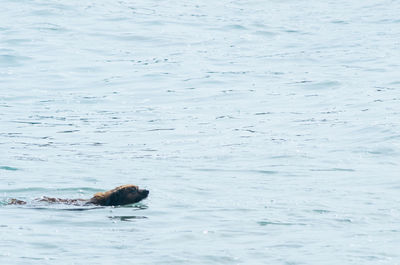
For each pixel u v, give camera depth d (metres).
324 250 38.78
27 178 53.03
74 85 86.19
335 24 118.44
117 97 81.62
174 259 37.41
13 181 52.22
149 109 76.88
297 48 103.88
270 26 116.38
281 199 47.91
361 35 110.81
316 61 96.75
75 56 97.69
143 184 51.81
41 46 100.94
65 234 40.78
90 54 99.00
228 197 48.47
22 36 104.69
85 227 42.06
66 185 51.59
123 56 98.81
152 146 63.53
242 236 40.78
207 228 42.00
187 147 63.03
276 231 41.62
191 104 78.62
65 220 43.16
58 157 59.56
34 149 62.06
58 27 110.62
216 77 89.38
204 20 119.12
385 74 88.81
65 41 104.12
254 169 55.97
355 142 63.28
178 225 42.50
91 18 116.69
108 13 120.44
